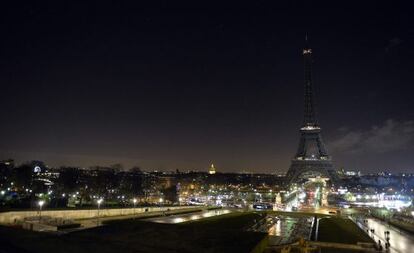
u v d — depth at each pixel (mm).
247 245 82750
